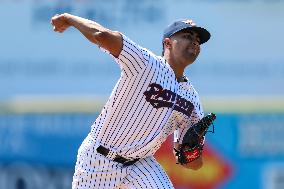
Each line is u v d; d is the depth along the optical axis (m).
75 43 38.19
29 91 38.19
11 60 38.41
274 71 38.09
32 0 38.84
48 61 38.31
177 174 32.31
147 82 17.94
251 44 38.34
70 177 34.53
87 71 38.06
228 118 33.84
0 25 38.62
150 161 18.78
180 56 18.45
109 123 18.27
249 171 33.34
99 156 18.47
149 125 18.23
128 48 17.53
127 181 18.64
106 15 38.19
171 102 18.27
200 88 37.78
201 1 38.41
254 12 38.53
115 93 18.12
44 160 34.66
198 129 18.81
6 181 34.59
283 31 38.50
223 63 37.97
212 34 38.34
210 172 33.00
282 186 33.44
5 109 35.41
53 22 17.75
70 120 34.88
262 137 33.62
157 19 38.16
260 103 34.25
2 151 34.84
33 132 35.00
